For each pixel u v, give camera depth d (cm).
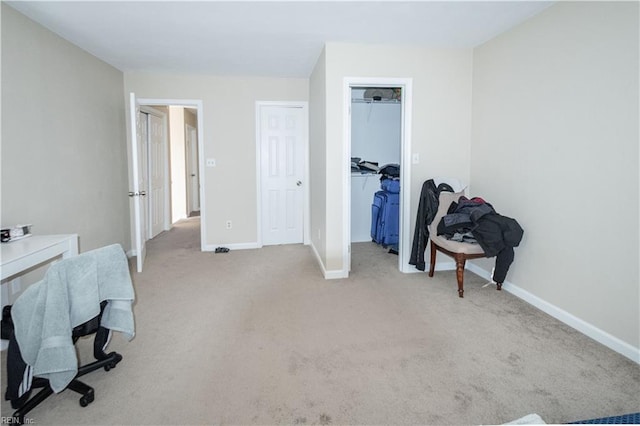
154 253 455
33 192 277
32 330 149
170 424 159
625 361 206
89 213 358
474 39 328
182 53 364
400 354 214
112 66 409
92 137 364
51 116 299
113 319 187
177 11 267
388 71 342
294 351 218
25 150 268
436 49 348
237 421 161
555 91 258
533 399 174
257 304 291
